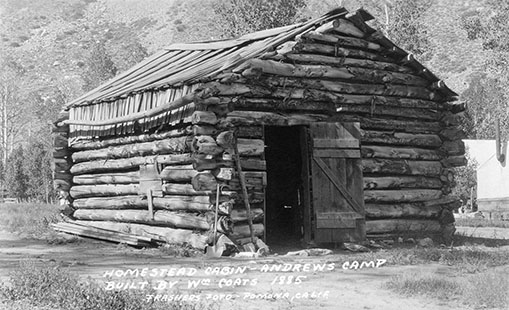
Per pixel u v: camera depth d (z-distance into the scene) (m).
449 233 18.42
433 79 18.42
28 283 9.50
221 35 44.66
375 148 17.50
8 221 25.50
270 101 15.92
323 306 9.02
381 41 17.64
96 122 20.16
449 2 144.75
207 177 14.92
